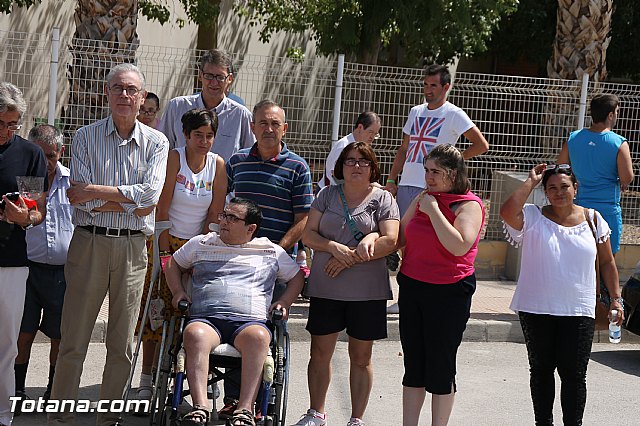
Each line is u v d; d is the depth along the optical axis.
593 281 6.06
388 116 10.62
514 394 7.76
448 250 5.78
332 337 6.41
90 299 5.89
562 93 11.05
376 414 7.09
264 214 6.59
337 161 6.43
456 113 8.54
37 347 8.30
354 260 6.20
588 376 8.39
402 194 8.72
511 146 11.05
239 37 17.67
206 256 6.23
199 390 5.52
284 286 6.45
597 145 8.52
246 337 5.77
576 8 12.02
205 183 6.65
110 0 10.45
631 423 7.12
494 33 19.02
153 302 6.43
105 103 10.01
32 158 5.81
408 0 14.20
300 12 14.90
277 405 5.72
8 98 5.59
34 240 6.66
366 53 14.88
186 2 15.06
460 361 8.72
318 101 10.39
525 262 6.12
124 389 6.06
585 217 6.17
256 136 6.61
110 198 5.74
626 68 19.20
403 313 6.07
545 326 6.06
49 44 9.93
